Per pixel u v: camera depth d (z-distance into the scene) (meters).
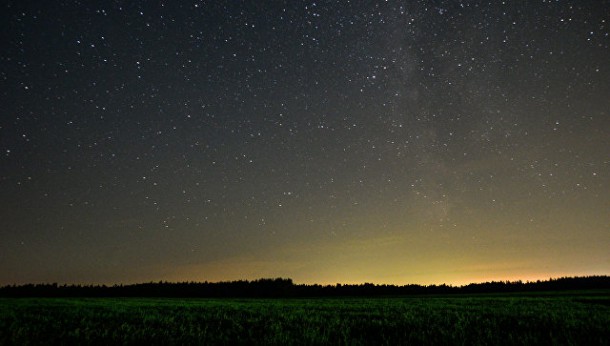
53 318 17.33
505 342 11.49
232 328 14.66
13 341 11.16
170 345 11.21
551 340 11.71
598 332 12.75
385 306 25.28
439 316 17.89
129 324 15.34
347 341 12.06
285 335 12.70
